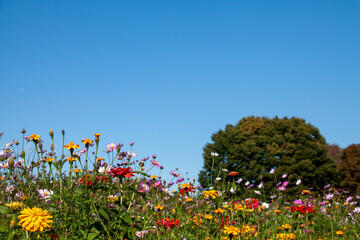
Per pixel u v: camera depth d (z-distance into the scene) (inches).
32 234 109.9
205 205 183.9
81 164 139.0
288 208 258.1
